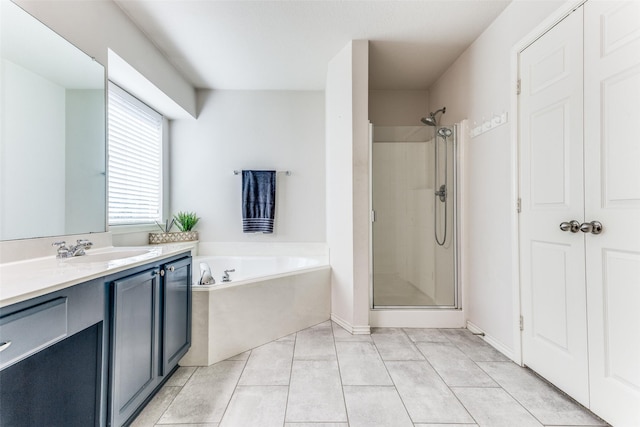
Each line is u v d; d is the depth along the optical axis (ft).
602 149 4.25
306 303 8.15
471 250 7.90
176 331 5.50
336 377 5.60
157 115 9.86
